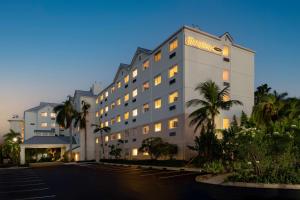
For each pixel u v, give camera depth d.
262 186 15.21
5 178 26.53
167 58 36.00
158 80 38.19
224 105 27.84
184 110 31.58
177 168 28.67
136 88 44.84
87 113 60.75
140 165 36.91
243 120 32.81
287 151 16.42
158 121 37.22
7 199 14.14
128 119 47.31
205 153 26.27
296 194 13.13
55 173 31.09
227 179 16.98
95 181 21.33
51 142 60.25
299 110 29.44
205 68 33.91
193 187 16.17
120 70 52.75
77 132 65.31
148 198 13.19
